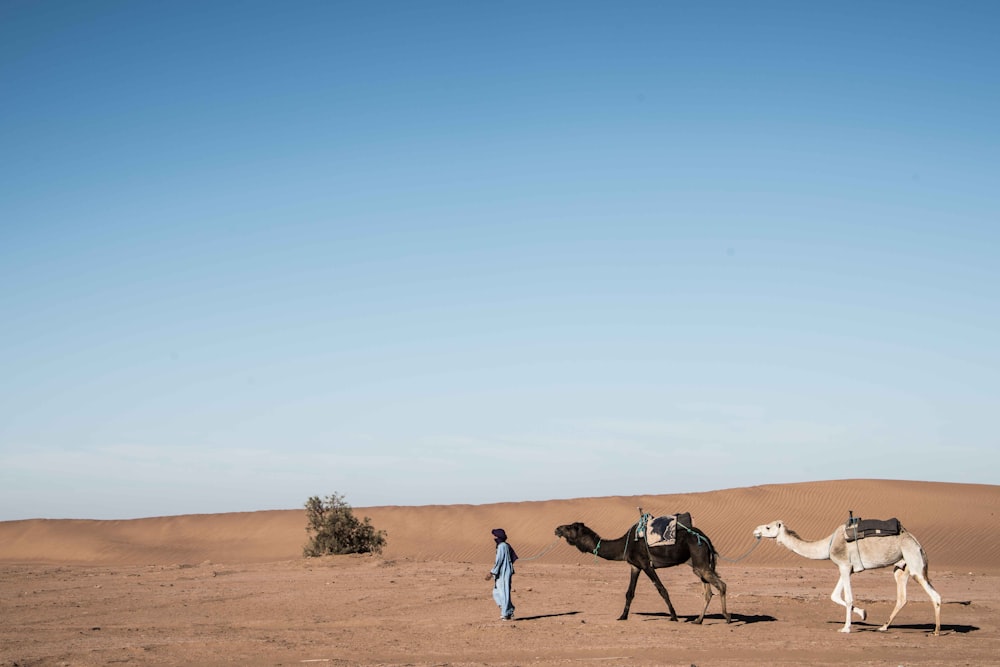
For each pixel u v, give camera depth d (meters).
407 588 28.31
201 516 87.06
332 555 39.94
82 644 17.89
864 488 73.25
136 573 34.28
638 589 28.27
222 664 15.96
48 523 84.81
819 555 19.77
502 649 17.28
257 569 35.72
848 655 16.53
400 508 81.75
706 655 16.58
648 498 77.50
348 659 16.30
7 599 26.22
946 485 74.25
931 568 49.41
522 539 70.81
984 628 20.17
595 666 15.34
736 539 64.38
